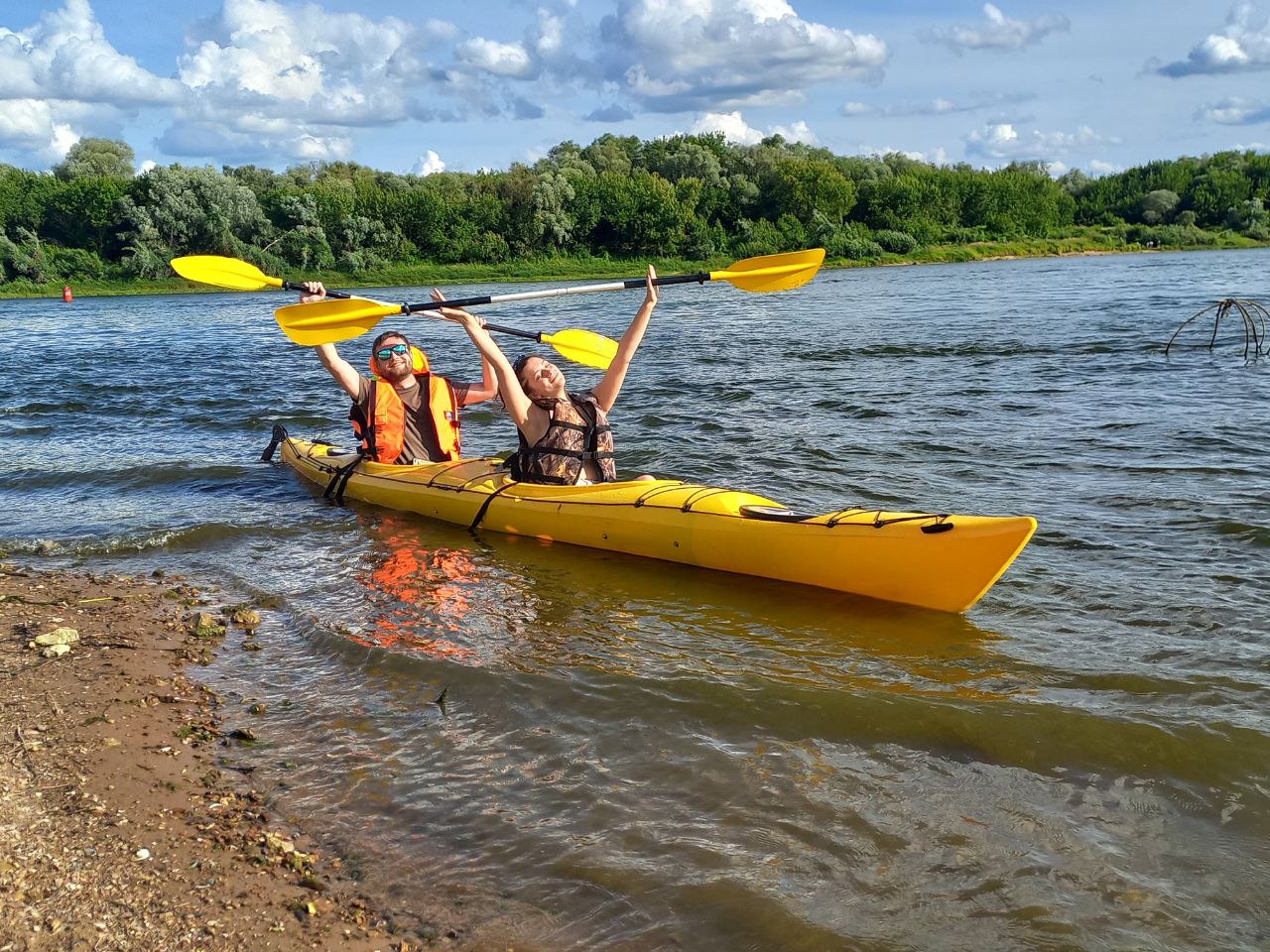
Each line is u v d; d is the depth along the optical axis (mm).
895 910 2646
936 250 60406
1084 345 14594
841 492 6914
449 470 6820
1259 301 21156
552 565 5664
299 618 4863
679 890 2744
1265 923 2568
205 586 5441
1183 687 3838
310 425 10305
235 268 6938
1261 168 77250
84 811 3127
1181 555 5348
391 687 4070
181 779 3346
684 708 3783
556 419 6207
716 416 9953
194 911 2656
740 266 6434
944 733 3545
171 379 14117
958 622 4641
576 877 2811
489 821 3096
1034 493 6699
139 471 8156
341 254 50469
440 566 5668
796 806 3133
